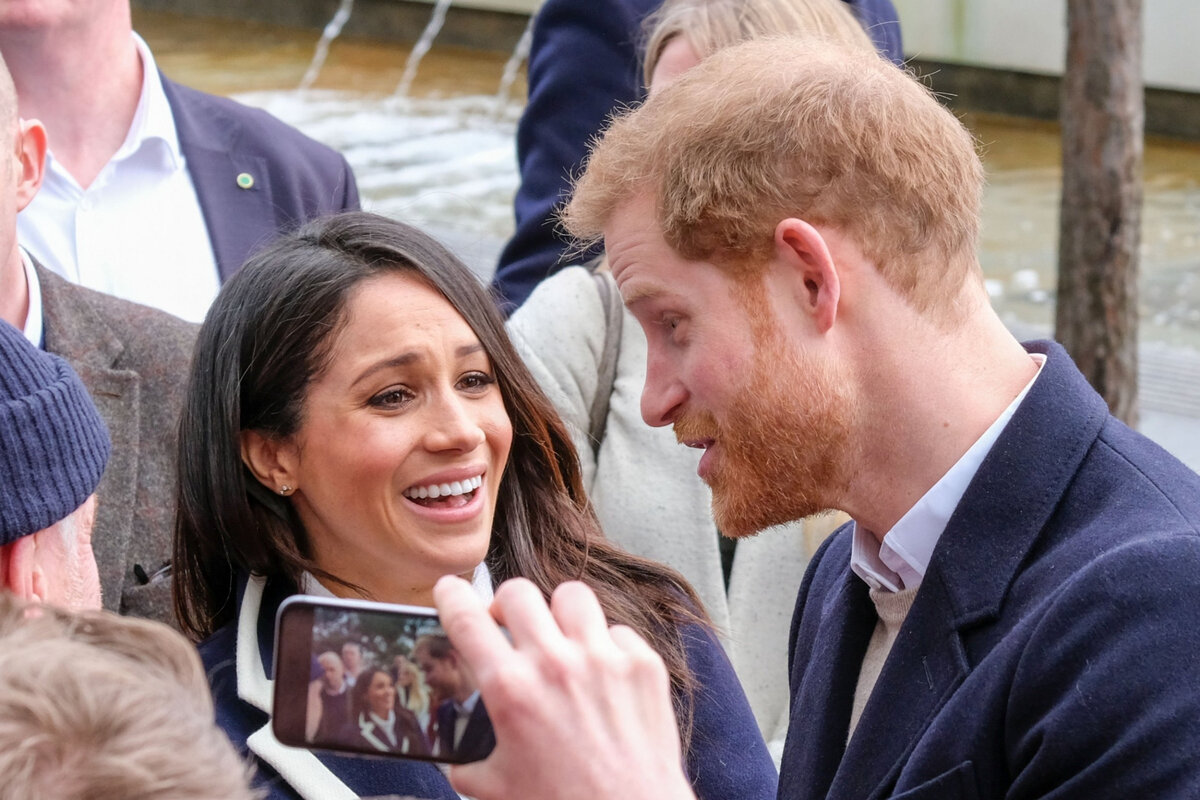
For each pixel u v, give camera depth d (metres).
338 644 1.16
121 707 0.91
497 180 8.60
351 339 1.77
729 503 1.56
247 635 1.80
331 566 1.87
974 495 1.45
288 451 1.81
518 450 1.98
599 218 1.59
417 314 1.78
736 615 2.45
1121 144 4.31
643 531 2.45
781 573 2.45
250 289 1.82
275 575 1.87
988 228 8.02
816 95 1.48
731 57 1.58
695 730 1.93
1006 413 1.48
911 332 1.47
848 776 1.48
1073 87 4.33
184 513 1.88
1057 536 1.42
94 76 2.87
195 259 2.97
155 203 2.95
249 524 1.82
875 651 1.64
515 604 1.08
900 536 1.50
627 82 3.37
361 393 1.77
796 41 1.62
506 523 1.99
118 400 2.32
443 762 1.15
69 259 2.88
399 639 1.16
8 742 0.87
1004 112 11.02
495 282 3.39
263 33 13.02
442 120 10.13
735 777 1.91
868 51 1.62
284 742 1.17
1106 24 4.22
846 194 1.46
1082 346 4.44
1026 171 9.34
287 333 1.77
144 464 2.33
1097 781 1.23
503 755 1.06
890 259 1.46
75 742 0.88
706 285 1.51
